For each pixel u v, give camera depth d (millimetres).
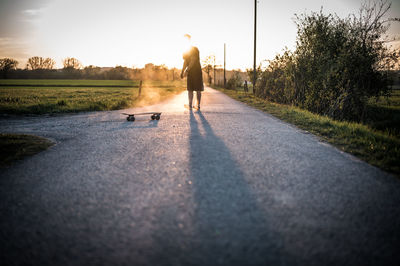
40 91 31875
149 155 3346
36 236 1583
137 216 1814
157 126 5508
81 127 5625
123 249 1460
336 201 2037
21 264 1337
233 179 2492
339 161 3115
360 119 7980
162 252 1430
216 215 1817
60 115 8352
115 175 2633
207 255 1398
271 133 4805
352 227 1671
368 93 8391
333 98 8516
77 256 1403
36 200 2072
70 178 2559
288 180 2475
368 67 7957
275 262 1339
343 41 8672
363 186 2344
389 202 2025
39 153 3492
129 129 5230
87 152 3537
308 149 3680
